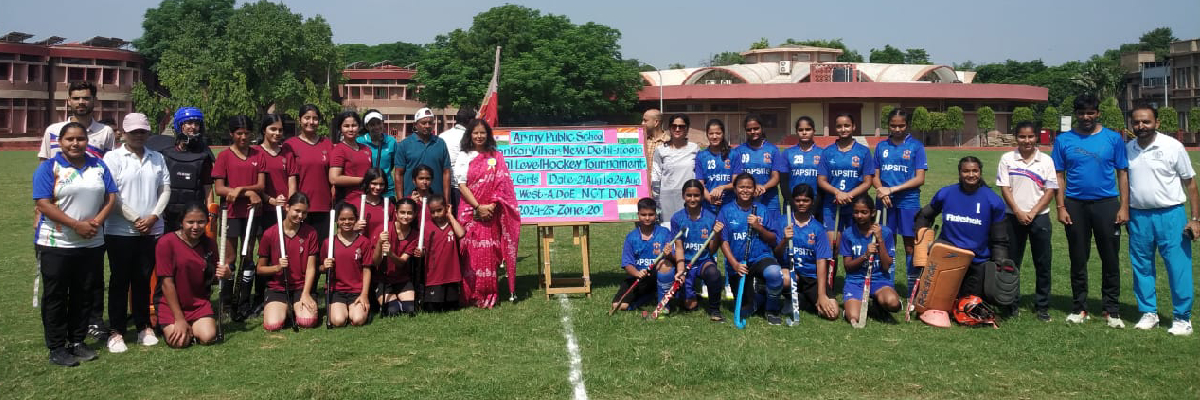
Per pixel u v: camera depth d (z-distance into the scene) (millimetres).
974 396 4805
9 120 49812
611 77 50062
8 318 6668
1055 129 50750
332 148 7309
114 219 5820
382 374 5191
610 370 5266
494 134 7934
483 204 7133
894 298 6469
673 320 6609
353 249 6637
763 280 6629
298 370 5281
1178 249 6105
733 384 5012
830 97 52250
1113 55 83875
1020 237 6930
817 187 7484
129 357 5594
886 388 4938
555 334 6172
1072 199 6527
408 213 6691
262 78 45250
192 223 5895
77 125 5457
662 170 7699
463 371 5250
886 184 7422
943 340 5980
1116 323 6340
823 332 6219
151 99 44969
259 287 6961
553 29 51469
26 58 50344
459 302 7133
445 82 48875
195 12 56719
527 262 9750
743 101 55188
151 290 6406
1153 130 6121
